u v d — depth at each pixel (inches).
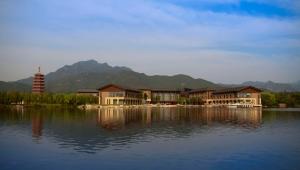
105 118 4109.3
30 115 4623.5
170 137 2269.9
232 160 1561.3
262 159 1583.4
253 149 1827.0
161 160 1553.9
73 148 1835.6
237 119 4001.0
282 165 1472.7
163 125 3134.8
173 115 4886.8
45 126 2999.5
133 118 4136.3
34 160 1553.9
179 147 1872.5
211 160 1561.3
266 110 7037.4
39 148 1834.4
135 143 2007.9
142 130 2689.5
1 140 2118.6
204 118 4178.2
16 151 1753.2
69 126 3004.4
